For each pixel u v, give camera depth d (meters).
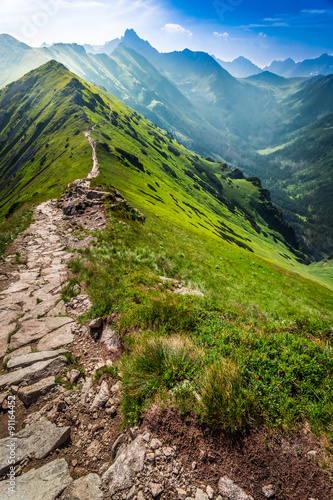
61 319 8.17
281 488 3.36
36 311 8.76
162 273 15.27
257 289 21.39
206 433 4.01
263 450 3.74
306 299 25.38
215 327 6.84
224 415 4.01
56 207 27.98
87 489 3.59
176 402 4.37
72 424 4.74
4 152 160.12
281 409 4.19
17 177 119.88
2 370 6.15
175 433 4.06
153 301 8.05
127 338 6.52
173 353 5.30
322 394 4.59
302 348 5.90
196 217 91.12
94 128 122.31
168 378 4.84
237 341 6.20
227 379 4.52
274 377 4.83
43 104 172.75
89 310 8.43
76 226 21.19
